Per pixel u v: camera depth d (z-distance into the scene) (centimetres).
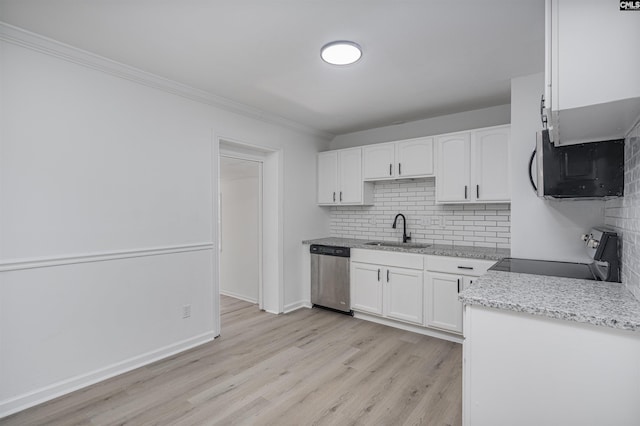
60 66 221
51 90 217
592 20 112
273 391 223
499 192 303
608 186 180
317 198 451
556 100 118
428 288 320
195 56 234
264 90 298
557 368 125
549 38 120
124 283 253
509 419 135
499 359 137
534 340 130
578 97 115
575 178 188
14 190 202
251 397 216
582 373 121
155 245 273
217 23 192
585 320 118
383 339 313
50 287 216
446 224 370
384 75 266
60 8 177
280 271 395
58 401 211
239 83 282
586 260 239
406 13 181
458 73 261
